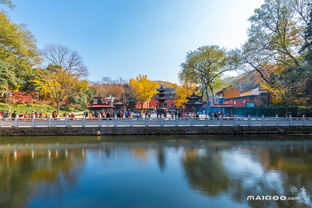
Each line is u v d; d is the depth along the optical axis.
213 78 41.41
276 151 14.52
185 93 48.59
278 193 7.87
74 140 18.55
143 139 18.97
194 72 41.69
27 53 33.00
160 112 31.14
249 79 37.62
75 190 8.16
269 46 29.48
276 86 28.66
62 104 46.59
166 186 8.52
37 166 11.28
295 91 27.73
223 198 7.45
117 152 14.34
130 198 7.45
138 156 13.28
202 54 40.12
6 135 20.58
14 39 28.75
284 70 29.50
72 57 35.00
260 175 9.77
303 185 8.56
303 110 27.16
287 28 28.48
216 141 18.06
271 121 21.75
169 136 20.48
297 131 21.48
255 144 16.84
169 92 75.25
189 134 21.38
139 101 58.03
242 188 8.30
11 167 11.09
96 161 12.19
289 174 9.88
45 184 8.78
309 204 6.98
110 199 7.38
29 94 42.75
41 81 40.53
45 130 21.00
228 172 10.21
